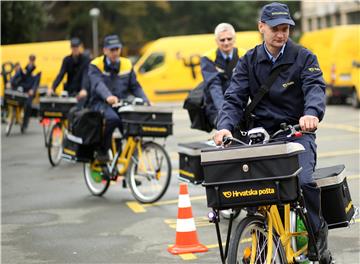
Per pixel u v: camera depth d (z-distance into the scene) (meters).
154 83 38.19
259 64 7.46
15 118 28.23
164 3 79.75
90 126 13.66
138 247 10.23
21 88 28.06
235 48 11.75
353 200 12.59
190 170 11.51
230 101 7.56
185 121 30.33
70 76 19.86
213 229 11.03
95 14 64.69
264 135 6.93
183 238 9.88
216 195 6.40
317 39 35.56
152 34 80.81
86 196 14.44
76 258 9.79
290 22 7.21
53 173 17.80
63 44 40.03
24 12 48.78
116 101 13.27
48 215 12.72
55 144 19.06
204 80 11.70
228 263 6.54
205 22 86.38
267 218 6.99
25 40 50.72
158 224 11.62
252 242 6.89
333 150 19.08
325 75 34.34
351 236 10.27
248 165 6.36
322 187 7.67
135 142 13.34
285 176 6.30
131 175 13.49
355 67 31.55
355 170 15.74
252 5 89.81
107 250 10.13
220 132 7.03
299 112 7.45
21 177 17.28
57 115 18.66
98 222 11.96
